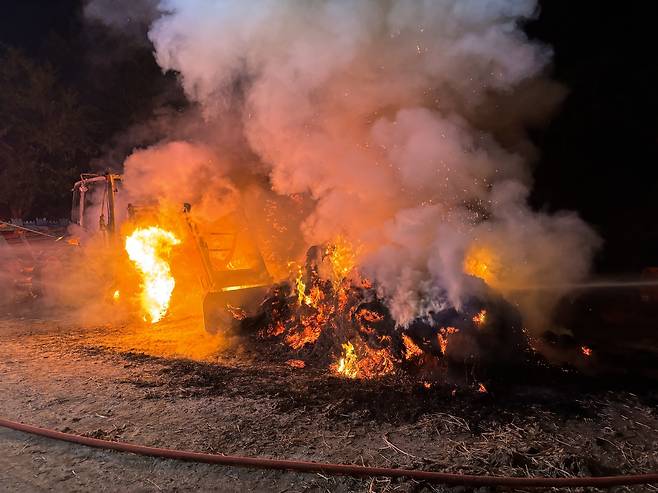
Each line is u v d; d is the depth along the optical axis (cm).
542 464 396
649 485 371
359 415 482
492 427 455
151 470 399
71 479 389
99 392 555
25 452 429
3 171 3375
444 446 425
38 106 3256
